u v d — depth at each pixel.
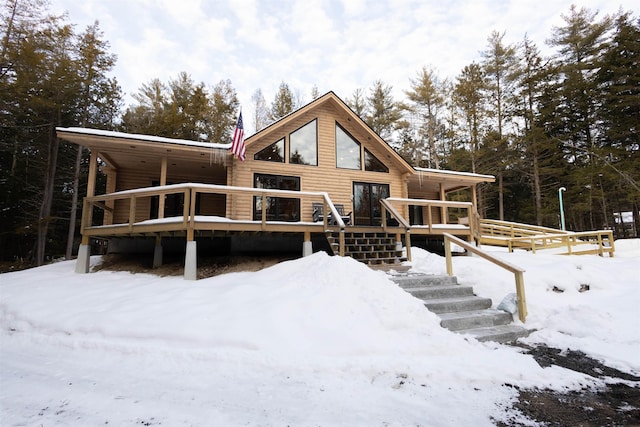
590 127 20.06
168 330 3.92
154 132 18.80
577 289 5.95
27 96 14.34
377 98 26.84
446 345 3.58
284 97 27.78
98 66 16.98
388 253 7.73
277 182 10.70
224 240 9.51
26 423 2.30
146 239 9.29
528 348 3.85
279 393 2.69
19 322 4.66
